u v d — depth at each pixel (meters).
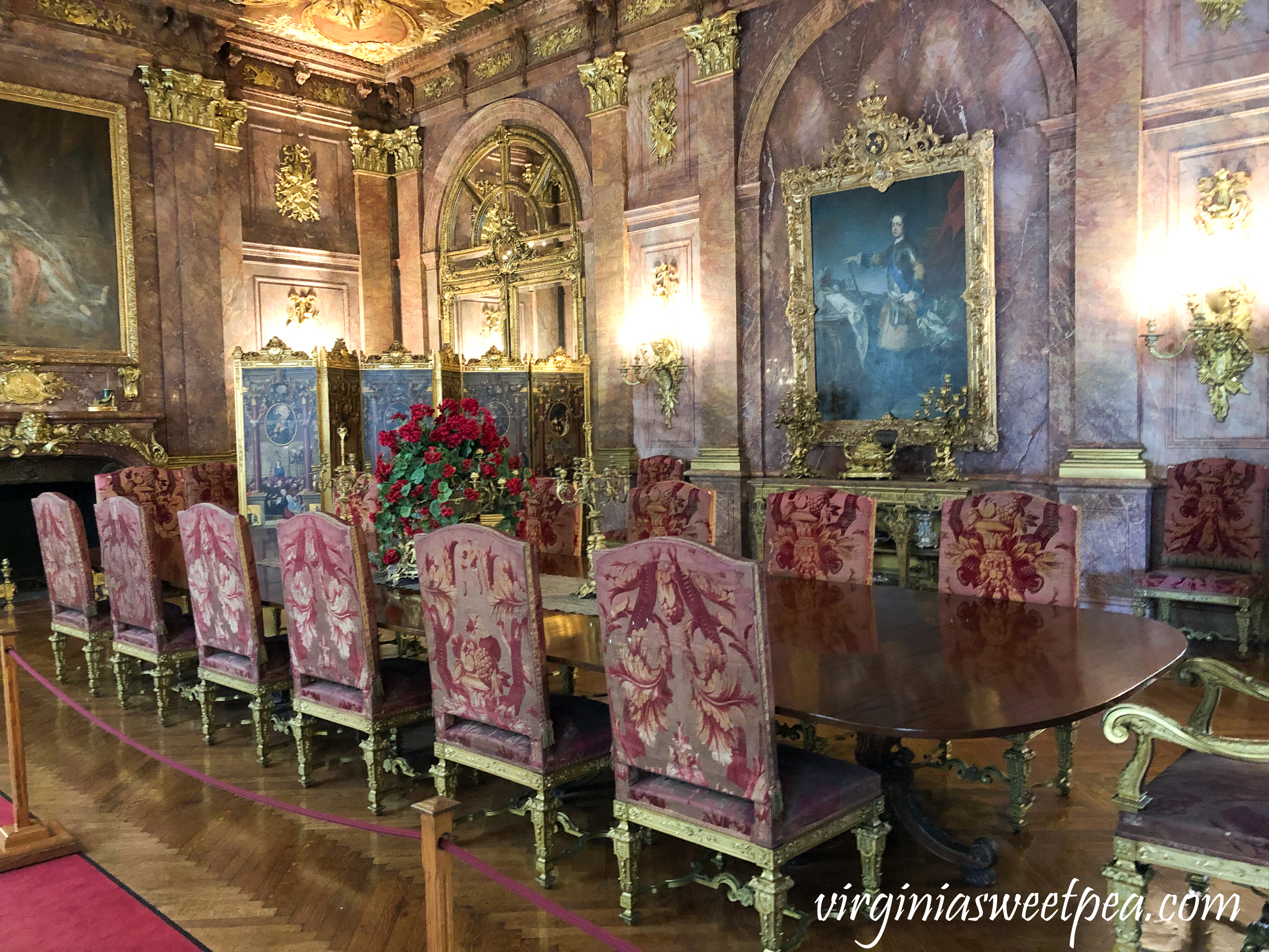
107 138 7.95
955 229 6.18
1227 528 5.02
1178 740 1.89
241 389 7.48
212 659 3.88
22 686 4.98
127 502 4.06
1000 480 6.03
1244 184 5.01
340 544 3.08
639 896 2.62
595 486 3.50
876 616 3.04
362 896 2.65
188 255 8.40
